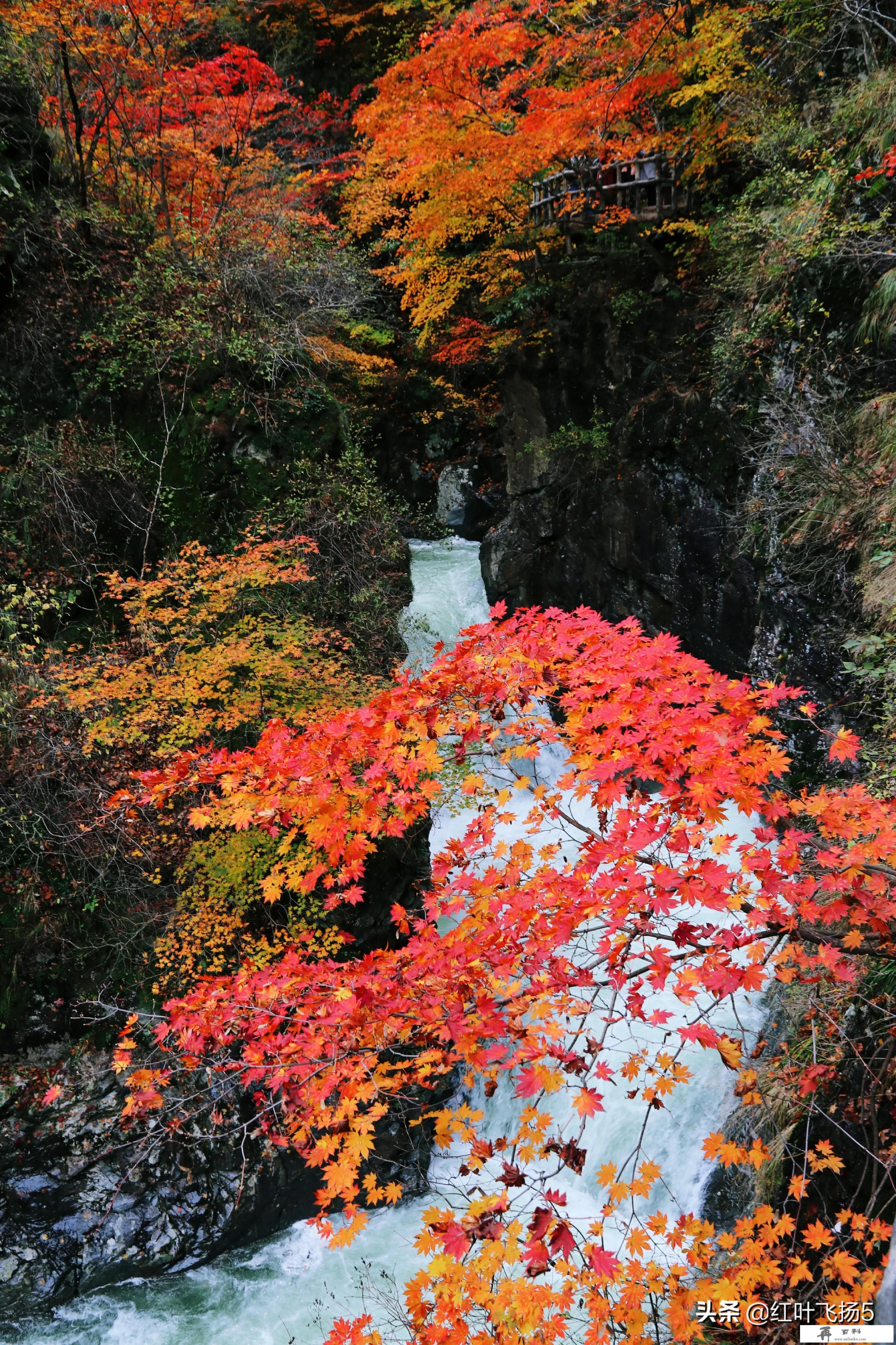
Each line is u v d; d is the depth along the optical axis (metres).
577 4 8.52
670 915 2.22
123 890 6.27
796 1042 4.05
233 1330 5.27
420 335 13.55
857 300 6.49
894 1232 1.84
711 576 8.39
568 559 10.61
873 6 6.61
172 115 10.05
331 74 15.77
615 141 8.62
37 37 8.21
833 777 6.23
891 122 6.17
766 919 2.31
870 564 6.07
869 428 6.23
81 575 7.22
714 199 8.70
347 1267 5.66
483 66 8.86
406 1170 6.35
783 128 7.39
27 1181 5.53
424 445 14.84
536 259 10.90
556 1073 2.22
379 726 2.62
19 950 6.01
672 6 8.04
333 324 11.39
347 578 8.48
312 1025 2.43
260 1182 5.91
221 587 6.83
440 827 8.90
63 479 7.24
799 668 6.82
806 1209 3.44
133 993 6.21
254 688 6.52
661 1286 2.34
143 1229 5.60
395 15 15.32
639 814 2.38
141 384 7.79
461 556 13.32
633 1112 5.77
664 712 2.46
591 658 2.80
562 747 9.96
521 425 11.46
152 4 8.86
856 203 6.48
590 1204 5.57
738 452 7.90
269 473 8.14
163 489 7.69
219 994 2.61
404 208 13.67
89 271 8.01
